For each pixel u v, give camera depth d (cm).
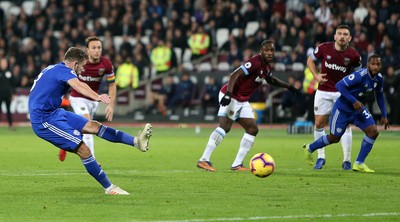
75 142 2212
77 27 7350
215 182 2584
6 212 1939
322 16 6341
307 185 2503
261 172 2516
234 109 2973
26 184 2514
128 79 6781
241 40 6625
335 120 2938
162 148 4275
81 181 2608
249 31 7019
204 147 4353
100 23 7206
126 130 6094
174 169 3059
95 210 1966
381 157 3662
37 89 2241
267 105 6328
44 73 2252
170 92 6744
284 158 3606
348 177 2755
